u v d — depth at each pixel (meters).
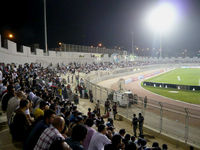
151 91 33.12
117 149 4.03
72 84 34.16
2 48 24.80
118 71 60.34
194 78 50.91
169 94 29.58
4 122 8.42
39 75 24.83
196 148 10.83
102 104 21.86
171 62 117.00
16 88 11.46
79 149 3.51
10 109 6.00
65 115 7.79
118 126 15.33
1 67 18.91
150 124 14.66
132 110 18.44
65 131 5.07
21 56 32.81
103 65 63.91
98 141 4.76
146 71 78.75
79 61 58.00
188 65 108.62
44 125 4.21
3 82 11.47
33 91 11.65
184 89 33.59
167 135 12.68
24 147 4.16
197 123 14.88
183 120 15.55
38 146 3.61
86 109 19.34
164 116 16.66
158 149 5.78
